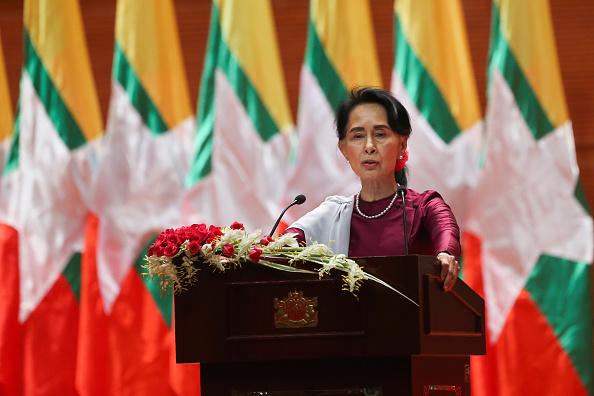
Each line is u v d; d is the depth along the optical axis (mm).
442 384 8617
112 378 19328
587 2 21531
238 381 8430
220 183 19375
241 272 8398
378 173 9828
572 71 21422
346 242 9898
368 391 8055
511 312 18453
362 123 9961
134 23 20234
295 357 8094
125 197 19688
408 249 9453
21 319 19953
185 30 22641
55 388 19734
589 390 18031
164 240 8555
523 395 18250
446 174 18688
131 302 19484
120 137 19844
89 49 22828
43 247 19906
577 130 21219
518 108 18828
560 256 18375
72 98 20422
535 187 18562
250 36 19906
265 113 19703
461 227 18688
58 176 20031
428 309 7875
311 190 18938
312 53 19531
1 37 23031
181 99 20375
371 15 22234
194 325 8438
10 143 21438
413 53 19219
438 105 18953
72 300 20062
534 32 19062
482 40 21719
